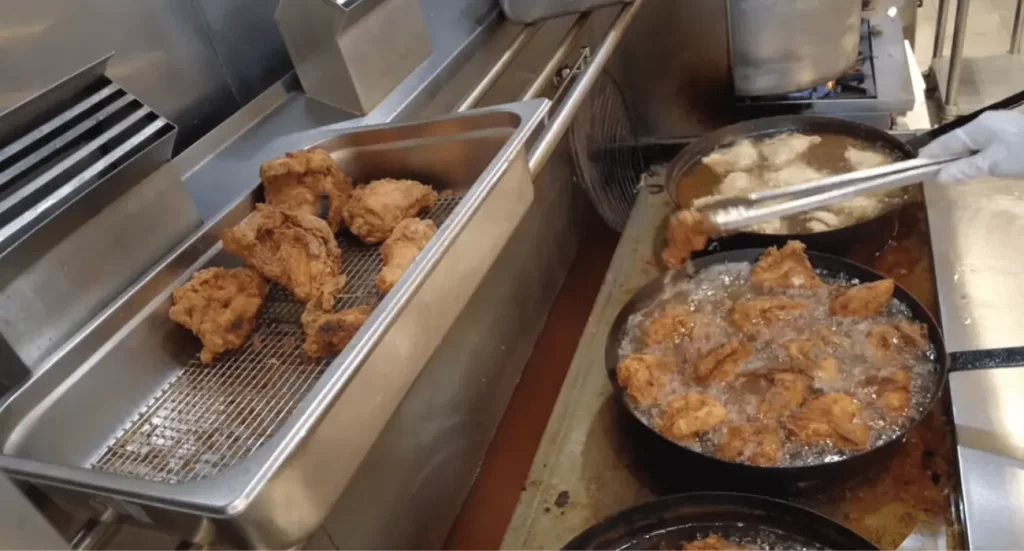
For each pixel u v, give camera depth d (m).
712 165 1.51
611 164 1.93
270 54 1.46
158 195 0.99
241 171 1.20
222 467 0.80
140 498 0.62
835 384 1.08
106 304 0.93
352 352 0.70
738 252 1.31
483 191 0.89
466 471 1.27
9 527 0.67
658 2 1.89
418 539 1.14
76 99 0.90
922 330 1.13
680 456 1.01
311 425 0.64
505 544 1.10
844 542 0.89
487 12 1.70
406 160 1.20
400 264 0.98
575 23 1.64
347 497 0.98
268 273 1.00
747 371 1.12
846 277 1.26
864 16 2.02
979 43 2.44
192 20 1.29
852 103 1.72
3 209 0.81
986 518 0.97
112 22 1.16
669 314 1.21
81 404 0.84
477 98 1.35
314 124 1.33
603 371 1.33
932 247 1.38
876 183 1.10
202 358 0.94
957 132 1.08
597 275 1.72
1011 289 1.27
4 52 1.02
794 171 1.43
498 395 1.39
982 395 1.11
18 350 0.82
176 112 1.29
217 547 0.79
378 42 1.35
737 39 1.60
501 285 1.41
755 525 0.94
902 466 1.08
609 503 1.12
